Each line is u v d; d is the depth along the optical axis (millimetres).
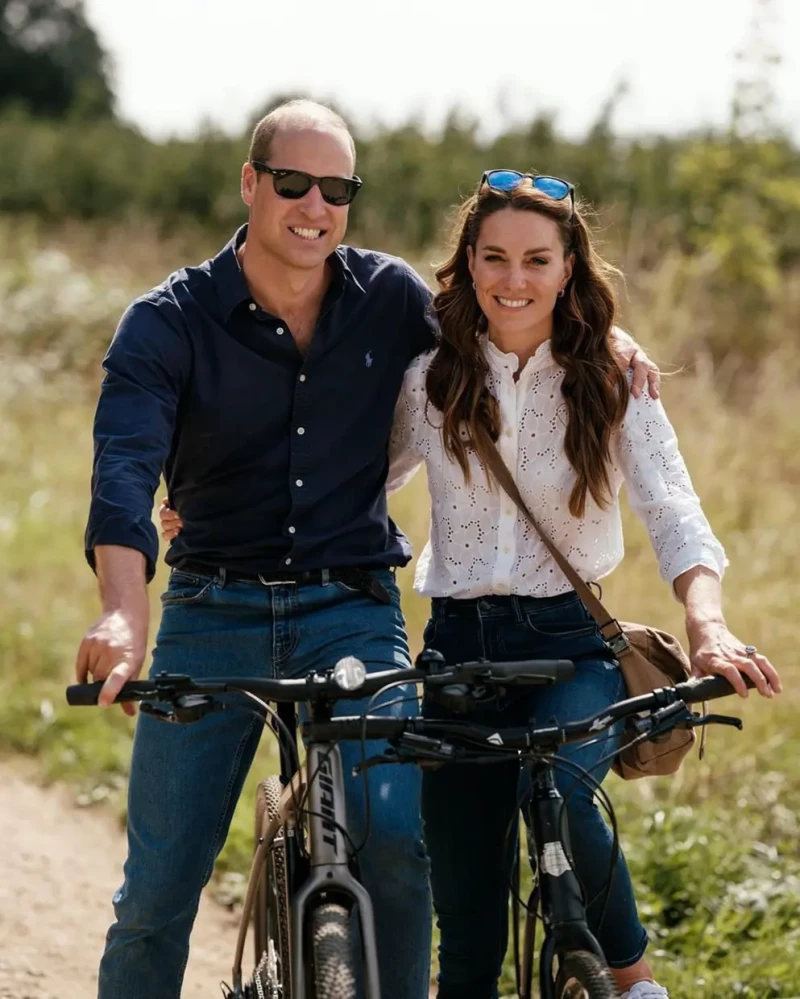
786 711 6938
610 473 4039
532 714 3869
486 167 18781
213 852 3875
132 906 3812
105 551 3432
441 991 4219
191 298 3900
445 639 4070
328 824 3250
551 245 3881
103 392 3760
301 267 3875
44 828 6578
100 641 3188
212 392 3893
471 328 4008
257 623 3877
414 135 19953
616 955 3742
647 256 15656
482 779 4109
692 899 5543
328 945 3033
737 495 9734
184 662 3900
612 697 3848
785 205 15922
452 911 4168
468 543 4051
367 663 3785
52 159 22484
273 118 3912
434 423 4086
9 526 10297
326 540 3914
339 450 3979
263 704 3217
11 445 12305
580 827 3641
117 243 19172
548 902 3244
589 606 3947
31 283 16625
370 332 4051
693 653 3545
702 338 13789
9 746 7504
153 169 21734
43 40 47312
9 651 8359
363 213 18391
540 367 3979
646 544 8461
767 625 7719
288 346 3895
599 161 18078
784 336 14266
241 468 3926
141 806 3820
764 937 5293
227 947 5523
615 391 3945
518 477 3992
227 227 20422
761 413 11766
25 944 5426
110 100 47375
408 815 3500
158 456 3682
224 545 3926
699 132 17734
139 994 3848
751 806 6289
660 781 6453
